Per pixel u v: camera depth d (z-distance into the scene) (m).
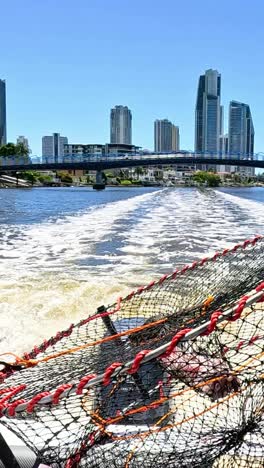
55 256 15.46
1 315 8.42
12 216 32.97
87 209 40.94
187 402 2.68
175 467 2.56
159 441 2.65
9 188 115.25
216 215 35.31
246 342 2.61
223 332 2.58
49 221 28.83
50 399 2.21
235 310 2.33
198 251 16.83
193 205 49.31
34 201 55.59
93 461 2.53
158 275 12.20
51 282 10.95
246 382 2.63
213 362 2.61
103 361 2.75
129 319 3.55
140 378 2.53
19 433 2.52
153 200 59.91
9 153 149.62
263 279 3.45
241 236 21.55
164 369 2.58
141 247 17.73
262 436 2.67
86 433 2.53
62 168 112.12
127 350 2.87
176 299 3.75
